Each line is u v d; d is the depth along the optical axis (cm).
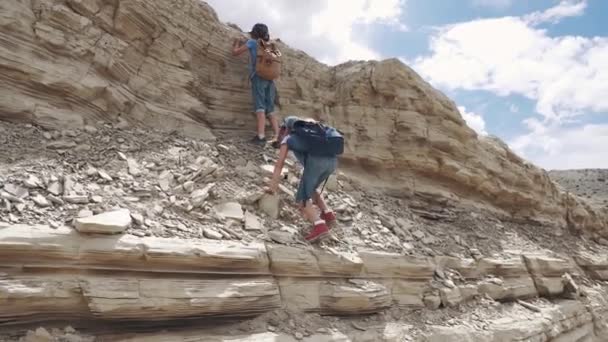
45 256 329
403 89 814
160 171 498
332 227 565
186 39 650
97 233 353
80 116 523
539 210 1149
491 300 691
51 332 329
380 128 804
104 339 344
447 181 876
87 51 532
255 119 716
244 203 504
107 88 548
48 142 470
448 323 567
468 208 912
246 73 720
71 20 521
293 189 585
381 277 546
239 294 403
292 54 787
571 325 807
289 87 764
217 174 523
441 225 808
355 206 657
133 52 590
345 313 486
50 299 326
